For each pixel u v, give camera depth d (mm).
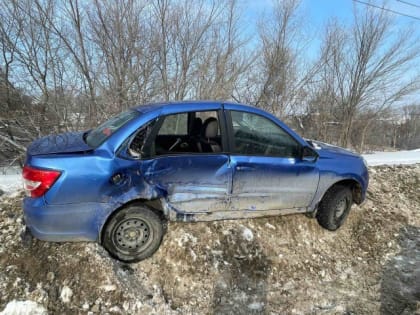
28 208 2613
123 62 8797
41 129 7664
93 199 2680
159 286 2879
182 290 2883
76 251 2924
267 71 12398
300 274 3260
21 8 7484
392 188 5480
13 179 4539
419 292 3049
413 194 5352
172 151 3006
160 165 2875
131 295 2645
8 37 7449
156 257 3123
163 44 9391
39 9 7637
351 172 3809
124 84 8703
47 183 2553
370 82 14742
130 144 2799
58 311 2449
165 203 2979
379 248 3822
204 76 10188
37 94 7914
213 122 3172
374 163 7074
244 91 11711
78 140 3156
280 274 3221
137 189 2811
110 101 8250
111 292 2629
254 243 3496
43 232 2650
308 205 3689
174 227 3426
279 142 3381
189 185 3016
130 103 8656
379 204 4789
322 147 3904
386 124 17594
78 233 2732
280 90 12562
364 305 2832
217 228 3557
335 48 14164
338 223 3932
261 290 2977
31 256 2857
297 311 2727
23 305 2402
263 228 3748
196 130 3148
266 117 3338
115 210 2832
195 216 3139
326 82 14148
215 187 3111
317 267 3395
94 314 2459
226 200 3197
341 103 14859
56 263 2812
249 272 3180
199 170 3012
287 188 3445
